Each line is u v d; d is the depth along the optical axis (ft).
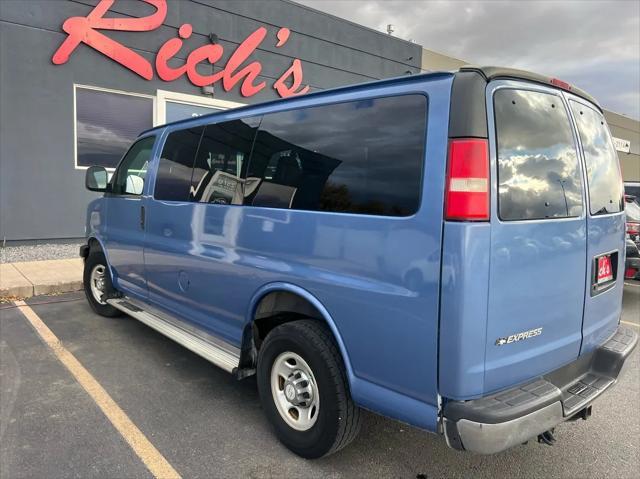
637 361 16.08
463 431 7.14
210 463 9.46
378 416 11.73
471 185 7.06
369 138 8.47
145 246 14.62
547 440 9.15
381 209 8.06
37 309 19.24
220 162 11.90
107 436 10.27
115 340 15.96
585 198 9.18
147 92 31.40
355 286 8.34
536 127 8.25
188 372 13.66
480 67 7.52
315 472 9.32
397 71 45.78
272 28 36.52
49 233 29.12
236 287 11.02
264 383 10.25
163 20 31.12
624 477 9.52
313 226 9.16
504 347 7.55
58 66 28.07
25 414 11.05
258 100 36.52
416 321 7.51
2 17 26.13
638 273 22.13
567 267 8.61
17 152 27.48
